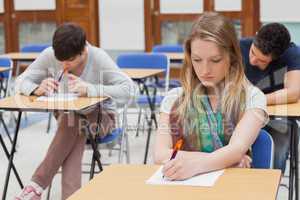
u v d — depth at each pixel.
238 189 1.44
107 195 1.41
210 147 1.90
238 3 7.48
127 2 8.00
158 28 7.95
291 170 2.75
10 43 8.65
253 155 1.93
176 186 1.48
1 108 2.78
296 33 7.11
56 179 3.77
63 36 2.96
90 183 1.52
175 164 1.57
